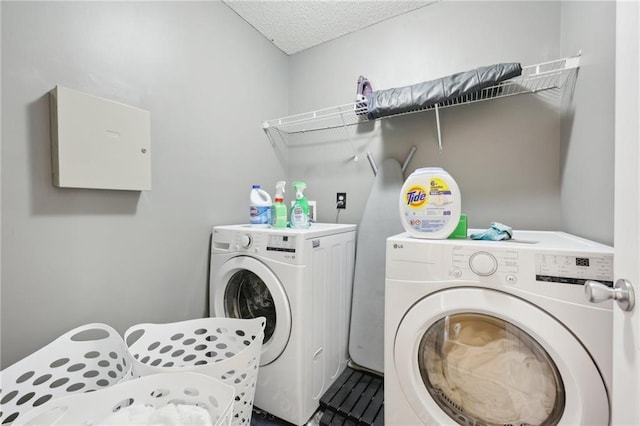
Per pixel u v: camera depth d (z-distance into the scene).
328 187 2.06
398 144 1.79
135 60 1.24
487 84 1.26
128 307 1.23
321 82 2.08
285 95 2.20
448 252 0.88
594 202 0.95
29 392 0.88
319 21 1.83
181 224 1.45
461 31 1.59
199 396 0.84
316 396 1.34
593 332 0.70
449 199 0.96
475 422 0.88
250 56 1.87
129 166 1.16
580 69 1.10
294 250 1.23
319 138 2.10
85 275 1.09
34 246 0.96
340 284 1.57
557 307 0.73
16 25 0.91
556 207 1.36
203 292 1.57
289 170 2.23
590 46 1.00
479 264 0.82
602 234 0.88
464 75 1.30
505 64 1.24
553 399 0.78
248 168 1.87
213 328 1.27
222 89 1.68
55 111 0.97
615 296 0.55
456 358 0.90
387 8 1.71
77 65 1.05
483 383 0.87
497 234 0.97
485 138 1.54
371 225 1.71
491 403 0.86
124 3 1.20
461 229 1.03
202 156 1.56
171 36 1.39
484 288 0.82
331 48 2.03
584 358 0.70
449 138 1.63
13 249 0.92
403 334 0.93
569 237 1.09
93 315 1.11
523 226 1.44
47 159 0.98
